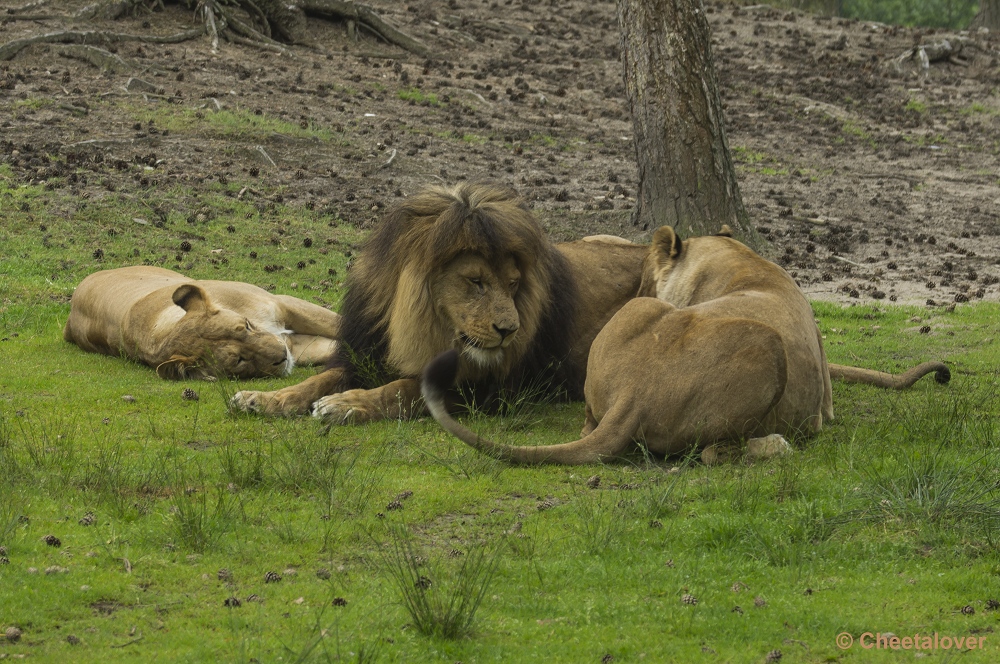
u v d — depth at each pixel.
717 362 10.21
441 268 11.26
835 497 9.30
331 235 21.84
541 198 25.64
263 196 23.45
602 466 10.30
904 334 17.72
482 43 39.19
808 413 11.08
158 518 8.78
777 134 35.12
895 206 28.84
